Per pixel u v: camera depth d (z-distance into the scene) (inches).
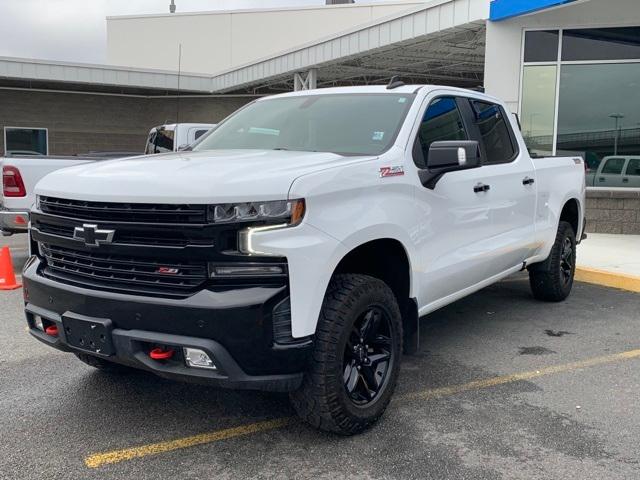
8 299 277.9
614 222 463.2
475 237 189.8
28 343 212.8
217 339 120.8
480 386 175.5
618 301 275.3
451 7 506.3
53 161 326.0
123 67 793.6
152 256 126.2
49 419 153.0
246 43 1218.6
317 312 128.2
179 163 143.0
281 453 136.5
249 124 195.9
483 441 142.0
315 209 128.0
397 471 129.0
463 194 180.7
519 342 215.6
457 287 185.9
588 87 470.0
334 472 128.7
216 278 122.6
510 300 275.6
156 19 1278.3
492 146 209.9
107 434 145.3
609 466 131.0
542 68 473.7
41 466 130.4
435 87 187.9
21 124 831.7
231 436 144.3
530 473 128.2
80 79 770.2
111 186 130.5
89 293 131.5
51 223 142.0
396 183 151.9
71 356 199.2
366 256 155.9
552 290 263.0
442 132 182.4
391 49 593.3
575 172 269.7
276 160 143.8
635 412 158.2
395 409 159.5
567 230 265.6
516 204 214.1
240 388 124.7
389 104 177.5
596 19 458.6
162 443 141.0
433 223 166.1
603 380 180.2
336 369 132.6
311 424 138.9
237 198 120.6
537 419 153.9
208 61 1242.6
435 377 182.4
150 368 127.1
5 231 319.3
